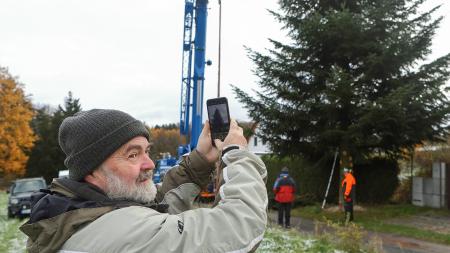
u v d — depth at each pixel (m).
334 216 16.56
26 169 48.97
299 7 17.95
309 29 16.06
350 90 15.29
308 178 20.97
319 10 17.41
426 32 15.57
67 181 1.61
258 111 17.59
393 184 19.06
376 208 17.92
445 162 17.70
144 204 1.66
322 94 16.08
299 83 17.73
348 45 16.00
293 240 8.21
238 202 1.50
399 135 16.45
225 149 1.82
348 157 17.25
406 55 15.34
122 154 1.63
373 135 16.09
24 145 43.28
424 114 16.09
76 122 1.62
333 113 16.33
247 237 1.43
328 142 17.42
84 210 1.48
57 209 1.49
